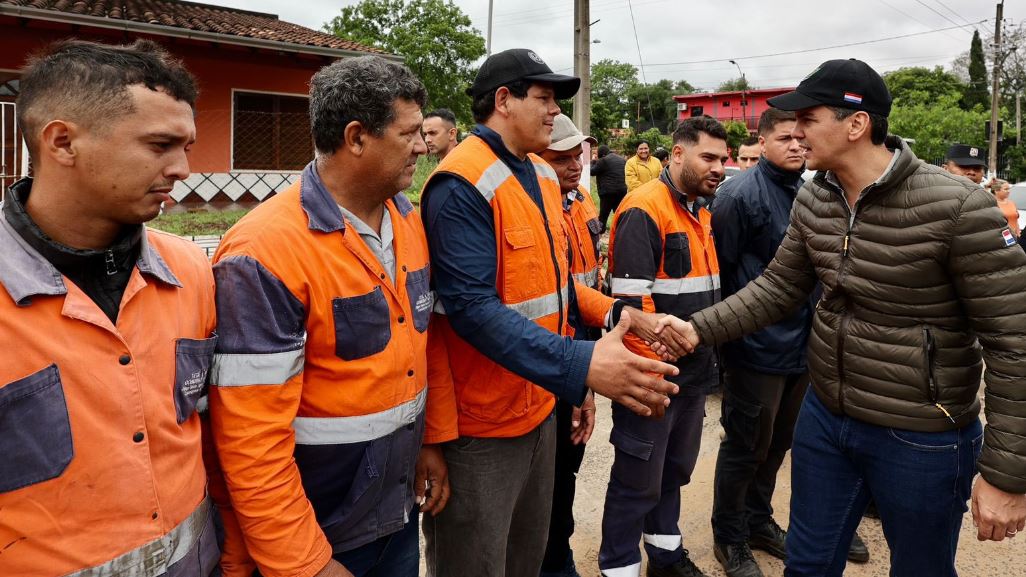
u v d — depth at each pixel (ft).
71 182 3.38
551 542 8.80
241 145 36.47
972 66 149.79
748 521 10.13
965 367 6.03
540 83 6.03
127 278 3.76
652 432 8.27
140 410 3.61
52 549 3.32
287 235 4.64
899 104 143.43
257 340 4.46
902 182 5.95
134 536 3.57
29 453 3.23
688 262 8.65
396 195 5.65
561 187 9.29
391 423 5.15
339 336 4.83
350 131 4.75
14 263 3.26
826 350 6.64
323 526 5.11
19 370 3.21
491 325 5.53
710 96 178.70
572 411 8.42
